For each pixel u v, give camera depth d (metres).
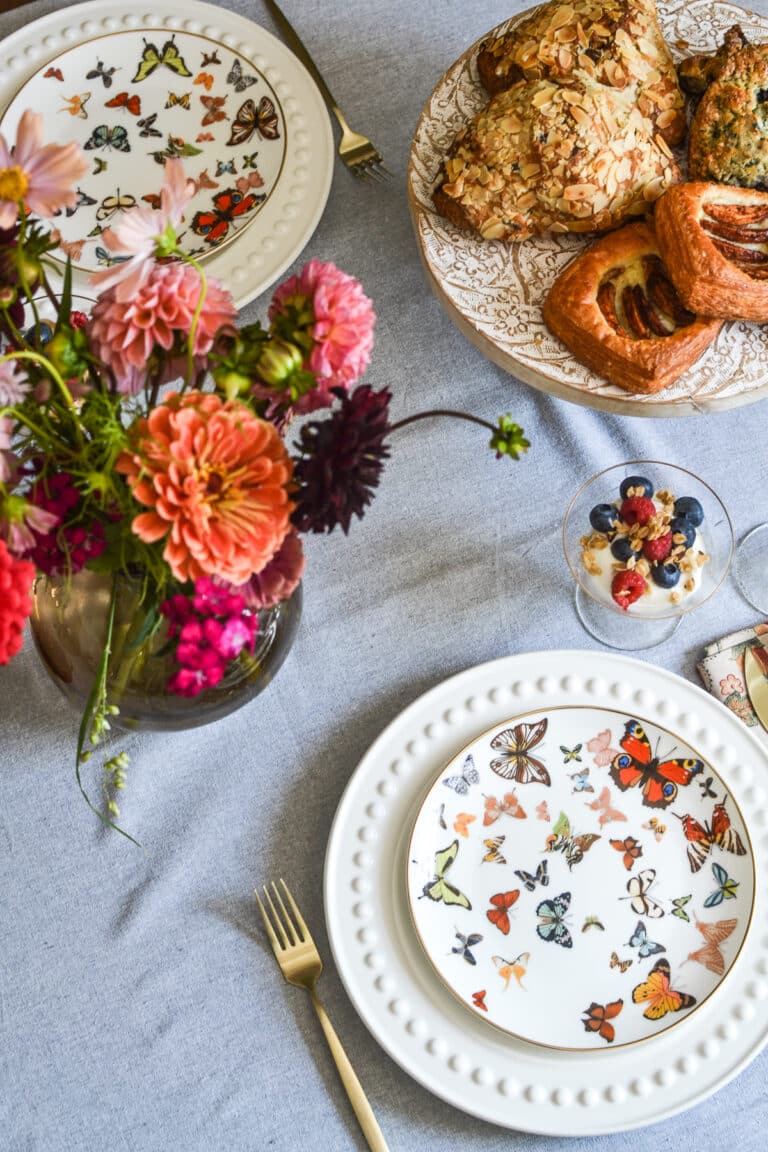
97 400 0.56
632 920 0.80
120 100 1.02
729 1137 0.78
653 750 0.83
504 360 0.90
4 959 0.82
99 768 0.87
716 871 0.81
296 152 0.99
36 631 0.75
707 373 0.89
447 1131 0.78
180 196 0.53
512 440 0.54
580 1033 0.77
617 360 0.86
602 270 0.90
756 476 0.95
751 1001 0.78
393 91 1.06
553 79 0.92
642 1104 0.76
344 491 0.52
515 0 1.09
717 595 0.91
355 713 0.89
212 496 0.51
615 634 0.90
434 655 0.90
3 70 1.04
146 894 0.83
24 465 0.64
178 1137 0.78
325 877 0.81
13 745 0.87
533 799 0.83
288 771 0.87
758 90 0.91
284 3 1.09
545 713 0.83
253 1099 0.79
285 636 0.77
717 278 0.86
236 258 0.96
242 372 0.55
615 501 0.88
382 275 1.00
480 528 0.93
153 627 0.63
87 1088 0.79
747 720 0.87
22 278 0.55
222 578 0.56
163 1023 0.81
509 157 0.90
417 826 0.80
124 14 1.05
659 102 0.94
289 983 0.81
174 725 0.77
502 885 0.81
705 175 0.93
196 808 0.86
